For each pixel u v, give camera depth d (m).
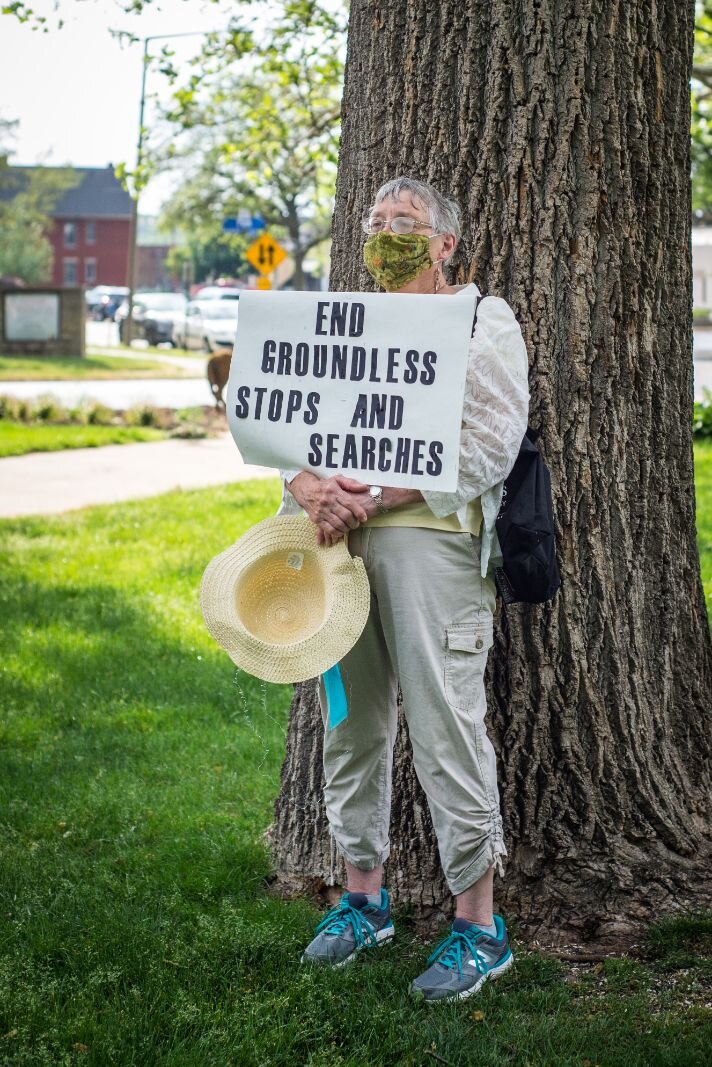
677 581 3.66
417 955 3.31
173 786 4.75
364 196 3.62
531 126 3.34
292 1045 2.87
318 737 3.75
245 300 3.09
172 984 3.11
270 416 3.08
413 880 3.53
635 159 3.40
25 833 4.25
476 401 2.92
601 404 3.43
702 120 15.62
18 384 25.11
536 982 3.16
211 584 3.12
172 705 5.78
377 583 3.04
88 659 6.47
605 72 3.33
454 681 3.02
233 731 5.44
